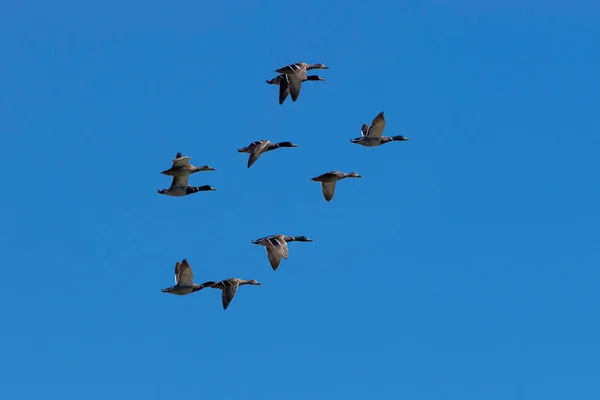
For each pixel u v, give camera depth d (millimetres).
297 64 69562
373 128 70875
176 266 67750
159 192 72312
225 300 67000
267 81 71375
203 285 67438
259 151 69812
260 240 66000
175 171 70312
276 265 65500
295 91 68938
